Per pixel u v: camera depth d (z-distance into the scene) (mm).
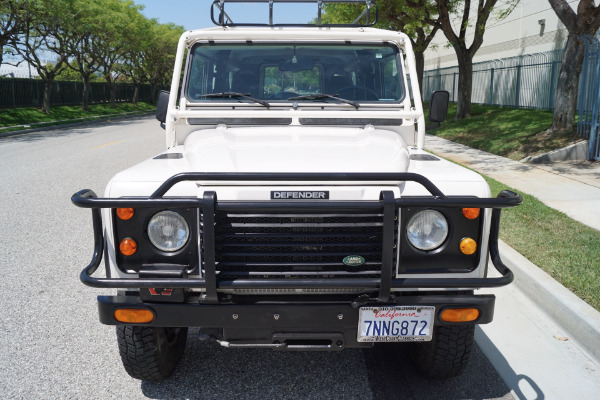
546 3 20625
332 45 4164
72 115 35656
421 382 3551
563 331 4227
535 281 4730
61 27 29828
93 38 37469
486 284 2773
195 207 2684
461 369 3389
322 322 2855
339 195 2812
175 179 2697
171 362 3564
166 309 2846
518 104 21812
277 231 2797
